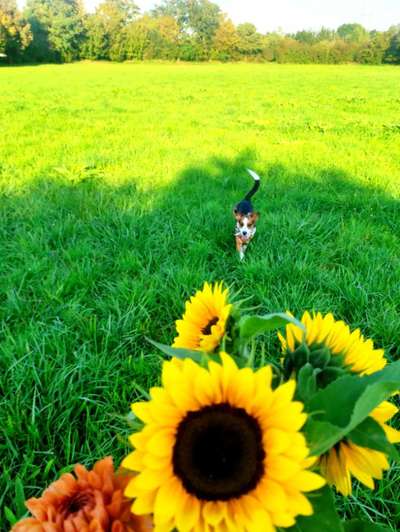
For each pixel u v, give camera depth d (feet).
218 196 21.17
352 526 3.31
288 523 2.12
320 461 2.83
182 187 22.09
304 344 2.95
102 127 39.04
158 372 9.39
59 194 20.22
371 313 11.90
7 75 111.34
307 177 24.56
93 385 9.07
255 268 14.12
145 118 44.47
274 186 22.86
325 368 2.87
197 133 36.99
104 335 10.75
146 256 15.12
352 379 2.57
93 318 11.43
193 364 2.39
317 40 242.58
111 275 14.10
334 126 40.78
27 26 180.45
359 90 76.23
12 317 11.66
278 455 2.17
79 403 8.61
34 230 16.72
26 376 8.86
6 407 8.34
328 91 74.38
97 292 13.16
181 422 2.33
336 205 20.68
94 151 28.99
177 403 2.33
